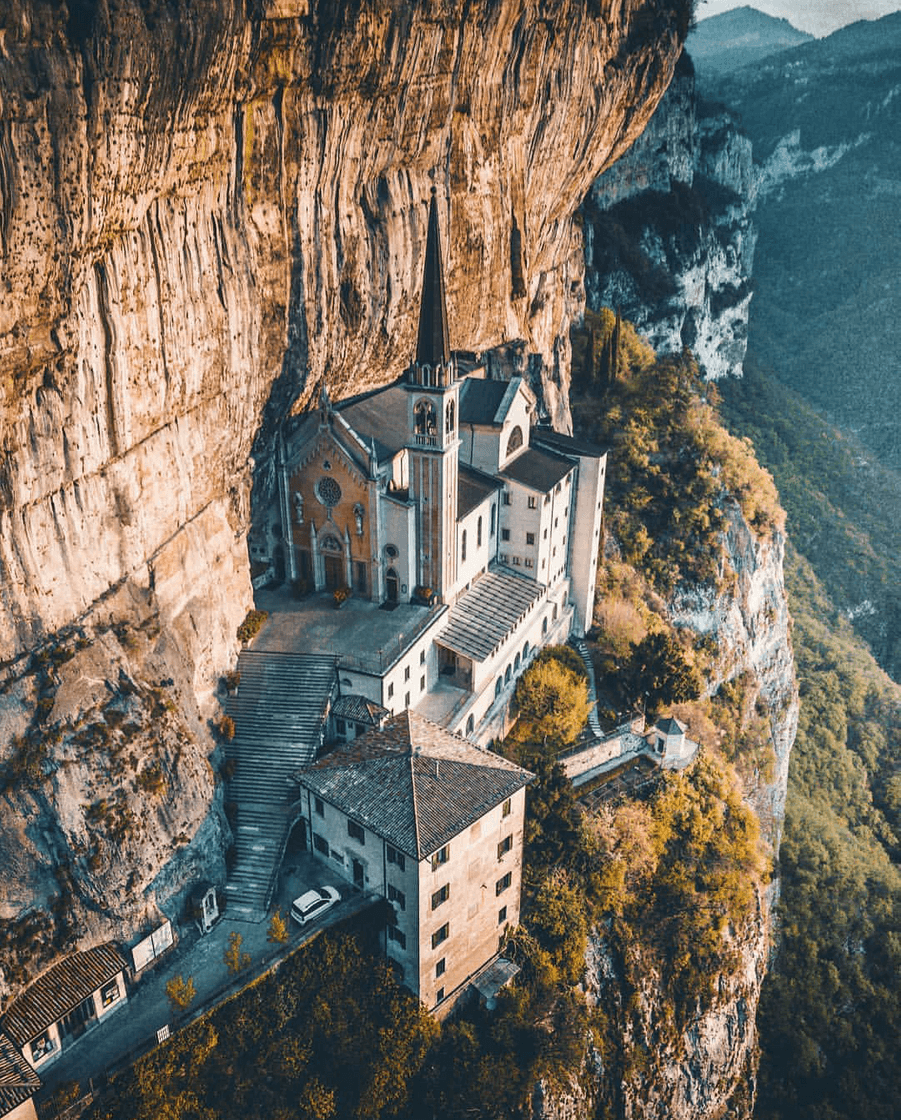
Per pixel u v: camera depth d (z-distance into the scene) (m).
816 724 140.50
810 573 178.75
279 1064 50.19
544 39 77.44
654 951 69.75
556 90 84.44
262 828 59.41
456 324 83.94
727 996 73.06
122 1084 46.53
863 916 104.62
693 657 101.50
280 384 63.78
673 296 163.62
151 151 45.41
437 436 67.81
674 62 105.06
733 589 110.31
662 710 87.19
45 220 40.72
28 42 36.94
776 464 196.00
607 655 90.69
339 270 63.25
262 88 51.00
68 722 49.19
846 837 118.19
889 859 120.56
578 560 89.44
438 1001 56.75
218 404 58.56
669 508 111.81
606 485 112.25
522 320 98.31
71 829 48.69
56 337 44.09
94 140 41.59
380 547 72.06
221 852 56.88
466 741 59.81
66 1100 45.00
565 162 96.81
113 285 46.78
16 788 47.47
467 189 76.69
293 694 64.94
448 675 73.19
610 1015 65.44
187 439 56.66
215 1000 50.03
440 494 69.56
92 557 51.03
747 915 77.50
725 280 194.88
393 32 56.44
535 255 100.94
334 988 52.88
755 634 113.88
